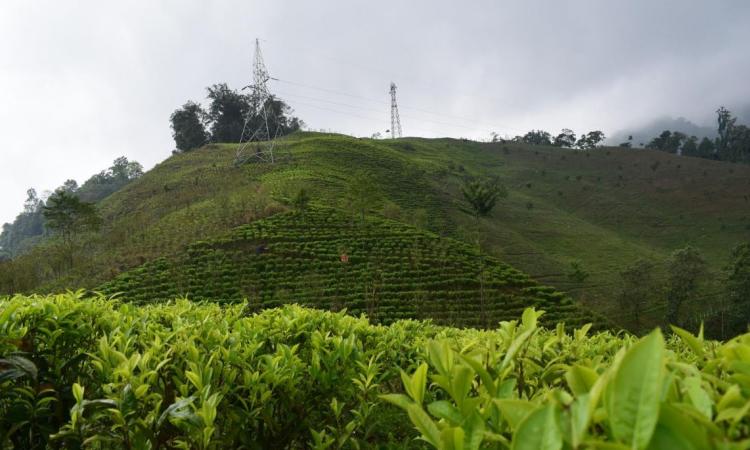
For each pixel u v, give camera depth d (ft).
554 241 265.13
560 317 136.77
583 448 3.71
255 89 336.49
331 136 377.71
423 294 137.80
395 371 14.35
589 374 5.04
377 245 162.91
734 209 338.54
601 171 439.22
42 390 10.27
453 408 6.10
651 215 343.26
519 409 4.76
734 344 5.87
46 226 177.88
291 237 162.20
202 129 441.68
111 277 139.13
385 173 287.69
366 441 12.34
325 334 14.02
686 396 4.73
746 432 4.23
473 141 542.16
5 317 10.12
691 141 558.56
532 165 457.27
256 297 128.77
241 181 244.42
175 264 143.43
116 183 498.69
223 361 10.85
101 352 10.80
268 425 10.07
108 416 9.68
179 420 8.62
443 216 238.89
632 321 166.20
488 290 145.18
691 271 166.40
